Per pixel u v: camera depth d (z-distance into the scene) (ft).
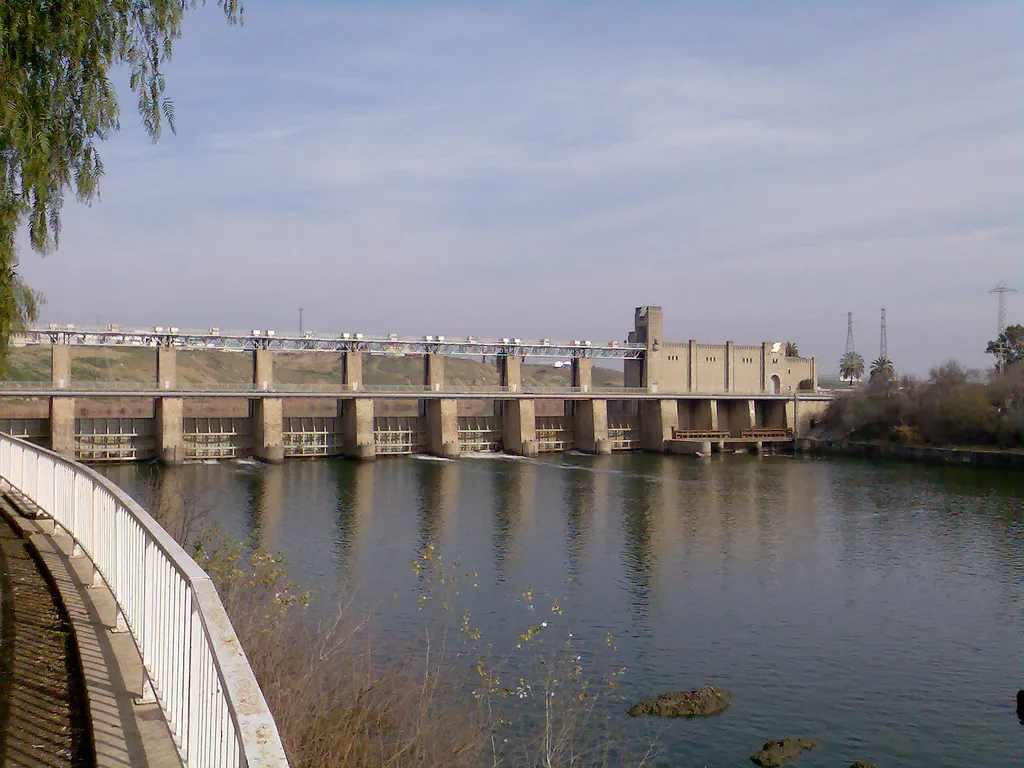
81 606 38.32
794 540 191.21
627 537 193.26
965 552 179.63
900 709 98.73
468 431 387.75
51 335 296.71
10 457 66.95
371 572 155.22
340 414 360.69
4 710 27.61
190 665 22.58
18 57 46.78
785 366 492.54
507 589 144.87
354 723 51.11
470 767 60.75
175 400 309.63
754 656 114.62
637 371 452.76
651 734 89.30
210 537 88.99
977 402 377.09
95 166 50.83
